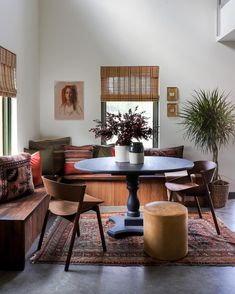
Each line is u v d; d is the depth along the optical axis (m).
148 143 5.52
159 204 3.22
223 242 3.31
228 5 4.85
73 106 5.46
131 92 5.43
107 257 2.99
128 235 3.49
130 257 2.99
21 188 3.49
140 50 5.40
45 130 5.48
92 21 5.39
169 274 2.68
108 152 5.24
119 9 5.38
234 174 5.43
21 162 3.58
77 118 5.48
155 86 5.42
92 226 3.83
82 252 3.09
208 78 5.42
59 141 5.28
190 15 5.38
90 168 3.17
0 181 3.29
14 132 4.33
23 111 4.64
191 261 2.90
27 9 4.79
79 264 2.86
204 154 5.45
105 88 5.43
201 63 5.41
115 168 3.14
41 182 4.19
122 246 3.23
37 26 5.32
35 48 5.21
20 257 2.77
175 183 4.04
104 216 4.22
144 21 5.38
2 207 3.16
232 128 5.13
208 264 2.85
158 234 2.92
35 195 3.64
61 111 5.47
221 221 4.02
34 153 4.40
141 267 2.81
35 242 3.31
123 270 2.75
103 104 5.50
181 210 3.02
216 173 4.92
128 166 3.26
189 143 5.46
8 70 4.00
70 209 2.99
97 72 5.43
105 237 3.46
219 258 2.95
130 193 3.63
